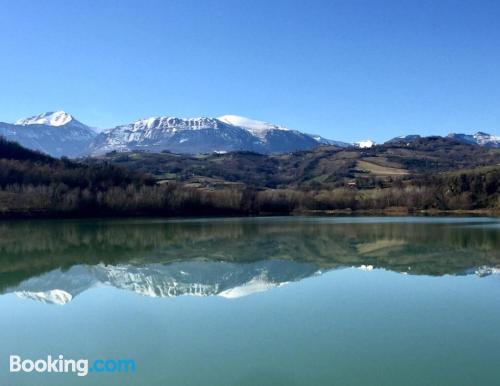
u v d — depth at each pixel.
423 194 198.00
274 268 53.84
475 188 198.00
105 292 40.91
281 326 30.05
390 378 22.09
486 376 22.22
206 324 30.64
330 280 45.66
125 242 83.75
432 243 78.31
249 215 185.38
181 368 23.56
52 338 28.50
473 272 49.81
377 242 81.12
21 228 115.81
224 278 47.50
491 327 29.55
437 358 24.33
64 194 160.00
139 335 28.77
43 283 45.50
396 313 33.00
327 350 25.61
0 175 167.88
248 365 23.72
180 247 75.69
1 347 27.05
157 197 173.12
